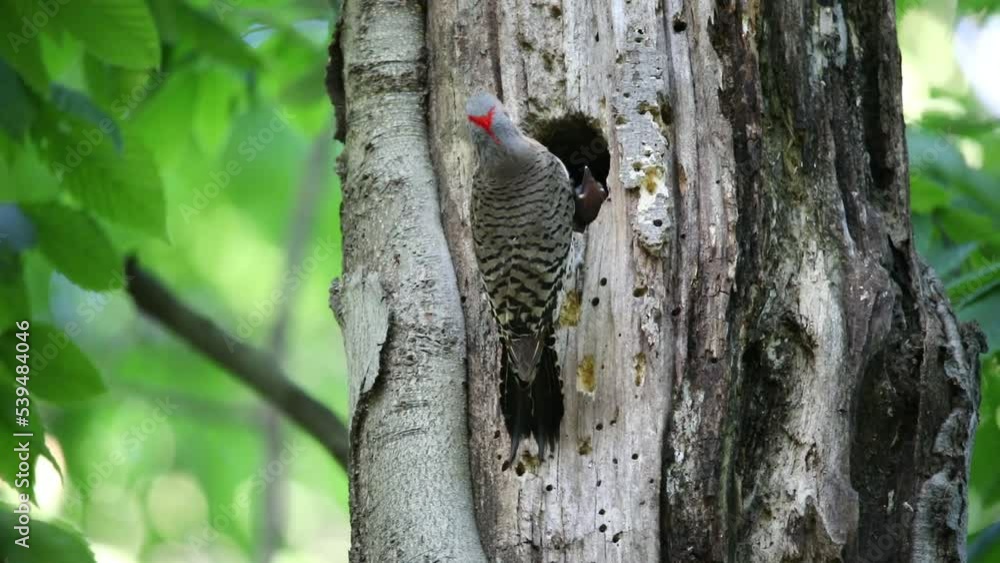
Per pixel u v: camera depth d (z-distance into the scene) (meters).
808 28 10.80
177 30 13.88
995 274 12.06
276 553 21.39
